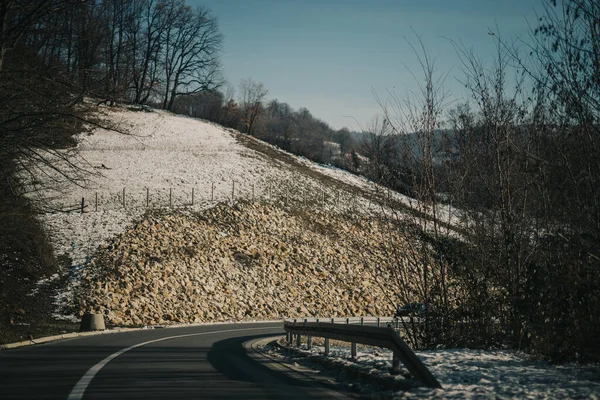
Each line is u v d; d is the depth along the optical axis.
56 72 19.14
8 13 18.98
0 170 19.38
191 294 39.47
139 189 59.00
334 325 15.05
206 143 86.19
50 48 20.41
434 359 13.05
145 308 35.56
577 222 13.43
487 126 17.06
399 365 11.99
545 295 13.90
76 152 21.11
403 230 18.83
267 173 74.50
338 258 52.47
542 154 14.66
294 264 49.31
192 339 24.27
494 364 12.17
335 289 47.25
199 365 14.32
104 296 35.00
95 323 27.44
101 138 79.94
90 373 12.23
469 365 12.07
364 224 62.38
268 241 51.97
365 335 12.91
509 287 15.93
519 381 10.03
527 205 16.45
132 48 21.77
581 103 12.90
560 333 12.85
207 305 39.19
